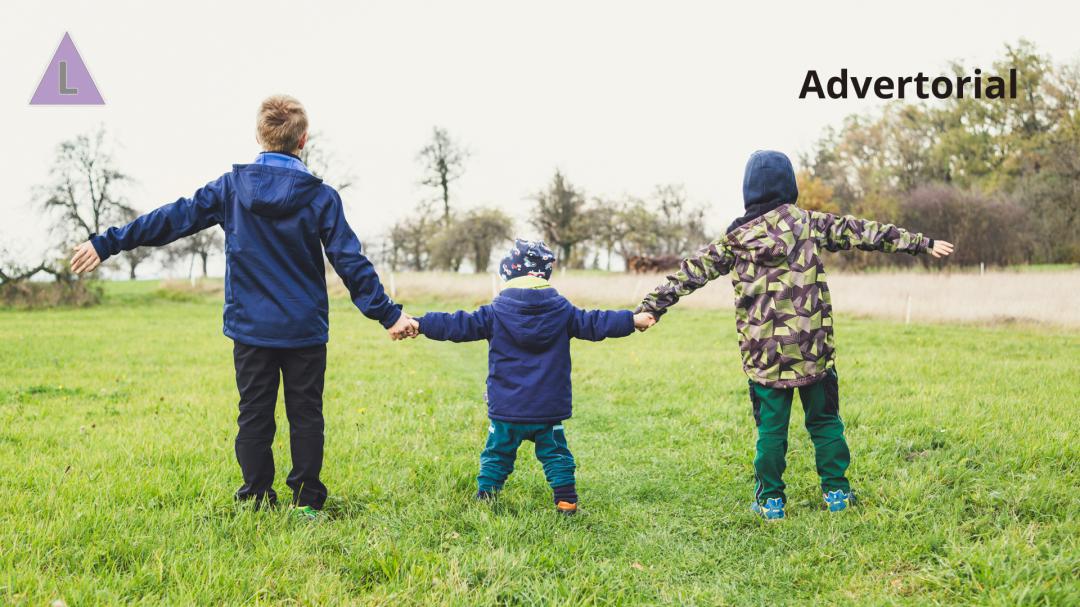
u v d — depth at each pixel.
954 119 45.69
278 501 3.57
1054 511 3.43
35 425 5.51
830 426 3.62
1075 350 10.81
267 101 3.40
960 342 12.02
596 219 54.31
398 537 3.18
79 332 15.01
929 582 2.73
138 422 5.58
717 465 4.51
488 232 51.88
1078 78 41.94
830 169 47.25
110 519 3.22
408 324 3.52
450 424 5.72
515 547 3.11
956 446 4.55
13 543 2.88
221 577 2.67
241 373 3.38
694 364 9.29
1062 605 2.47
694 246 56.62
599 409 6.51
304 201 3.30
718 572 3.00
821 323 3.50
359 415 5.97
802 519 3.47
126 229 3.26
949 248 3.58
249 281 3.29
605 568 2.93
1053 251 39.22
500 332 3.55
